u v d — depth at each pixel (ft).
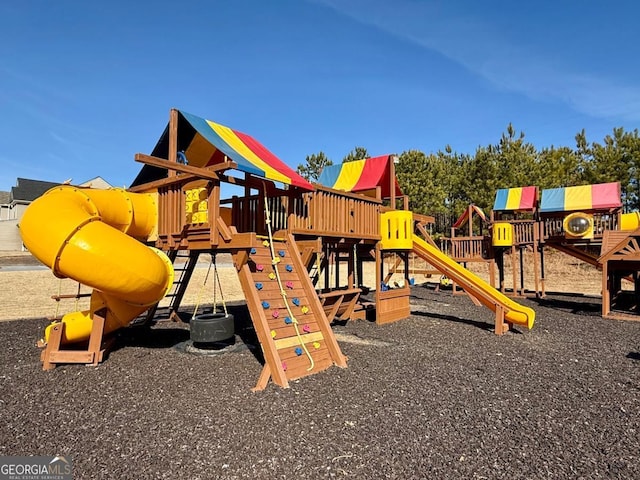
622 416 13.67
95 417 13.55
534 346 24.39
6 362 20.54
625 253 35.58
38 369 19.31
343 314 31.63
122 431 12.44
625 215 51.06
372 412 13.79
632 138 84.84
